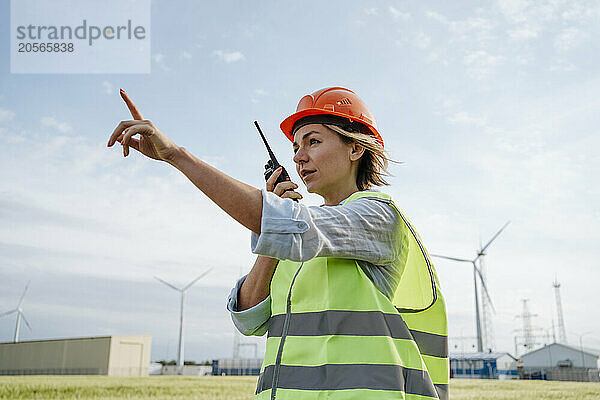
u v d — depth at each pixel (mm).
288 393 1454
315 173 1765
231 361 64625
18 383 20891
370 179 1900
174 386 19422
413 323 1699
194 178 1334
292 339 1536
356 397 1370
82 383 21953
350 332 1474
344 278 1539
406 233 1671
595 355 67000
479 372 54844
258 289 1797
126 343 64812
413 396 1454
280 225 1315
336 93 1816
